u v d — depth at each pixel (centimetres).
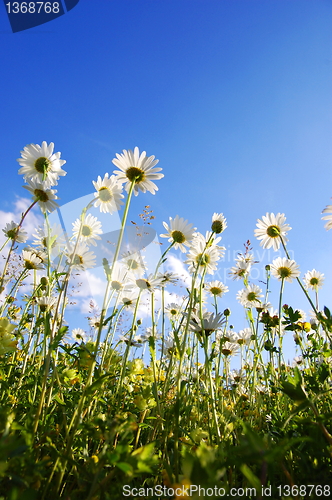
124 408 29
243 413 39
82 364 26
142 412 29
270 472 18
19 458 15
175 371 41
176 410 21
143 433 31
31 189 30
